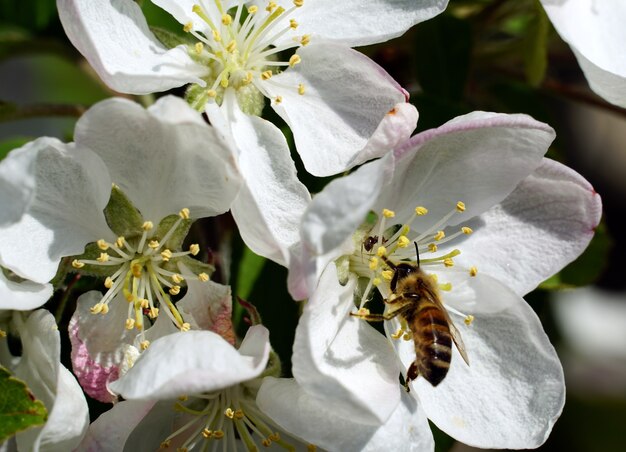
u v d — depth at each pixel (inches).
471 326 6.3
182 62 6.2
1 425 5.5
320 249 5.4
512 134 5.9
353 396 5.5
